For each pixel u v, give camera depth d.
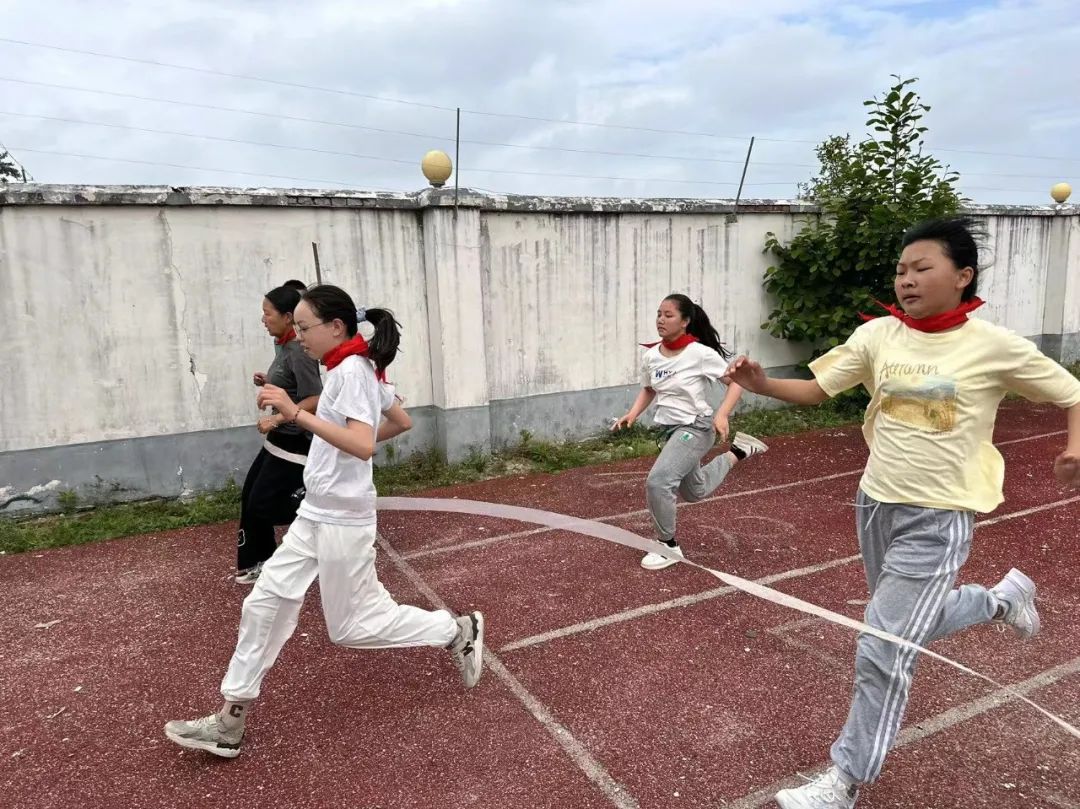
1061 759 2.76
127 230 5.95
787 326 9.14
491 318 7.55
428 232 6.97
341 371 2.75
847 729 2.35
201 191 6.09
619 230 8.17
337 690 3.33
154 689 3.40
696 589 4.36
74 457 5.98
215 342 6.35
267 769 2.80
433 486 6.76
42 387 5.82
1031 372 2.34
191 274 6.20
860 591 4.31
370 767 2.79
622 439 8.27
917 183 8.62
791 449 7.86
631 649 3.66
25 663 3.68
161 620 4.13
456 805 2.58
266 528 4.50
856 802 2.54
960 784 2.63
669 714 3.09
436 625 3.06
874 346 2.60
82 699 3.33
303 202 6.47
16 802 2.65
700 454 4.54
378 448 7.14
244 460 6.57
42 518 5.91
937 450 2.39
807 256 8.98
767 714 3.08
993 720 3.00
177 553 5.21
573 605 4.18
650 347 4.72
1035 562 4.65
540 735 2.97
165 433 6.27
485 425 7.38
